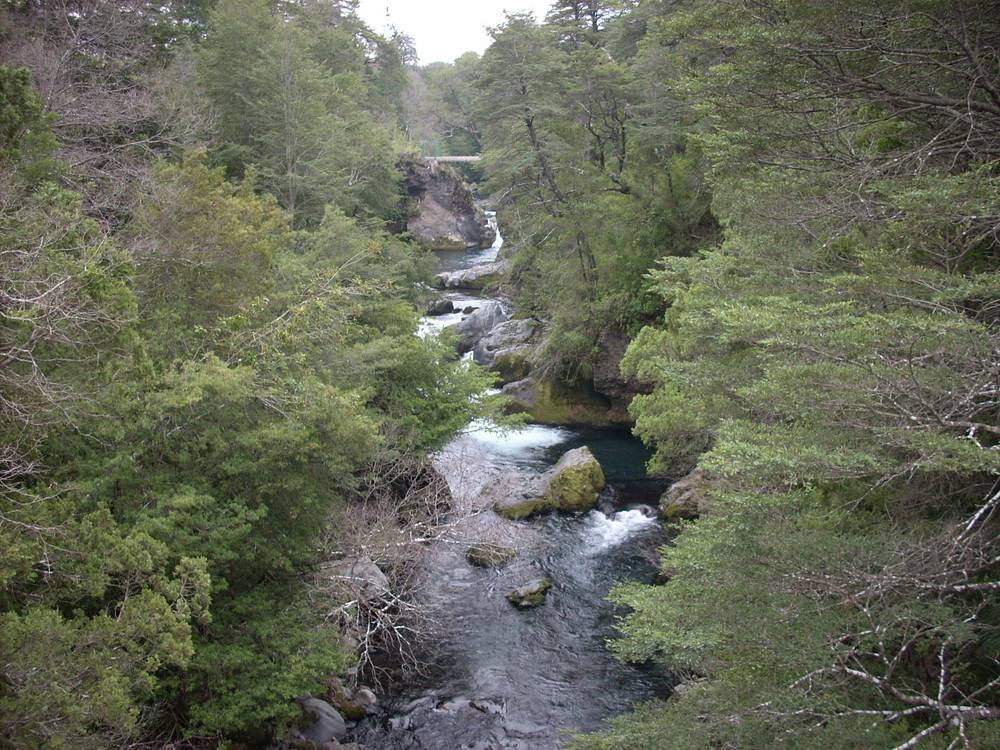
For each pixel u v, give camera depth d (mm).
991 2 8648
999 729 6270
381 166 40000
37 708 6383
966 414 7191
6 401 7715
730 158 11375
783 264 10477
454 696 13703
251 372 11984
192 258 14797
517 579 17703
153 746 10078
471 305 42000
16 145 10633
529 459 25750
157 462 11227
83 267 9062
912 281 7707
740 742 7078
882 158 10156
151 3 24922
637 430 19172
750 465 7113
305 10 50781
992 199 7461
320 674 11352
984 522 7289
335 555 14609
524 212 37250
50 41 19734
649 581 17500
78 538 8227
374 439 13070
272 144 31500
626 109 31766
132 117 19641
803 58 9539
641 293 28672
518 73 31141
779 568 7668
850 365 7273
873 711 6992
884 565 7398
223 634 11164
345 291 16562
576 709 13297
